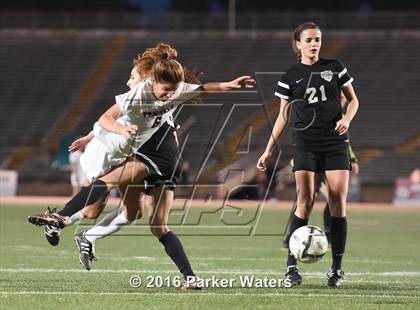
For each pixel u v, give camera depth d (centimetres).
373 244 2402
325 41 6944
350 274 1598
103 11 9375
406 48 6794
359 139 5947
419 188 4997
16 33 7219
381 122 6069
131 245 2230
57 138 6097
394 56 6725
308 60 1376
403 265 1798
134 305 1139
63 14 7462
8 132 6219
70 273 1543
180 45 7075
